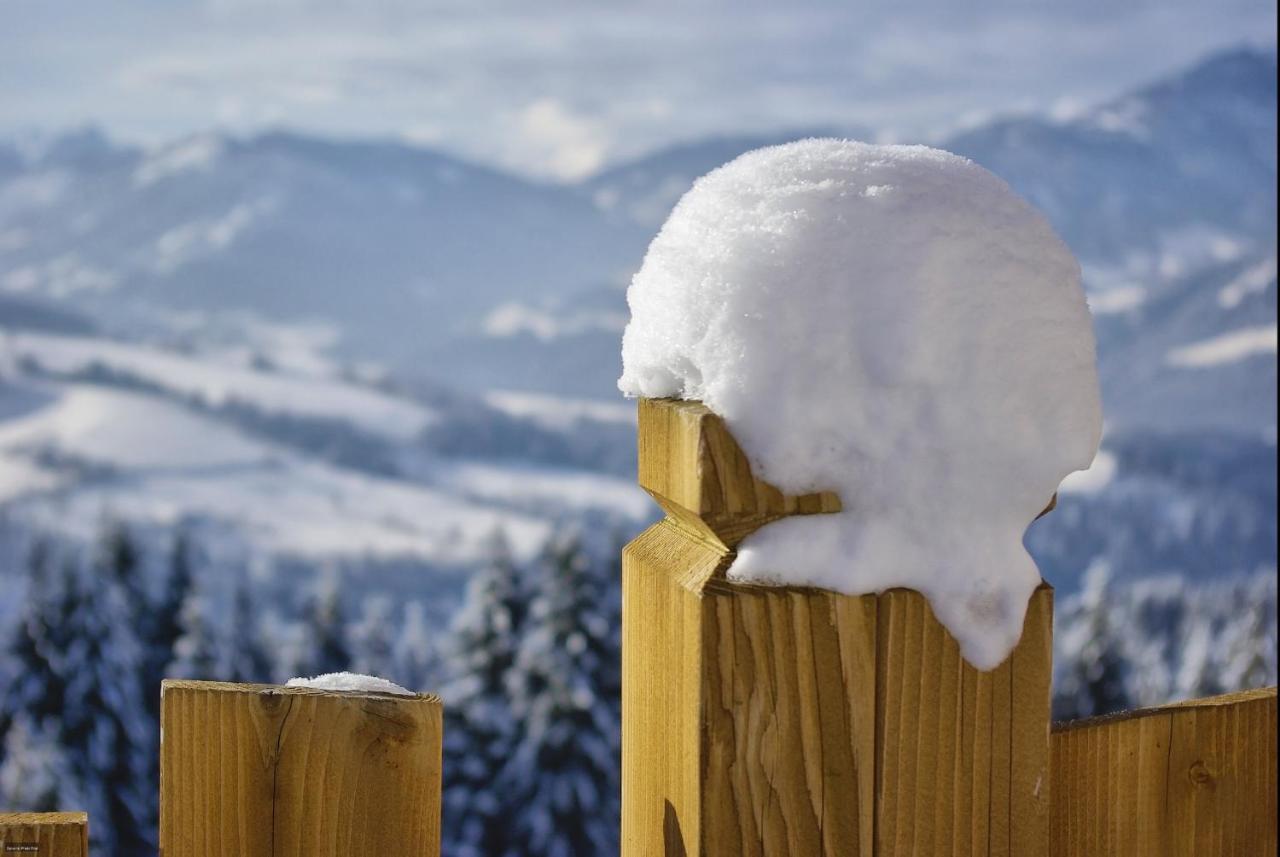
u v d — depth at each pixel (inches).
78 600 578.9
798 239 25.4
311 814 28.8
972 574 26.1
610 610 548.1
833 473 25.6
